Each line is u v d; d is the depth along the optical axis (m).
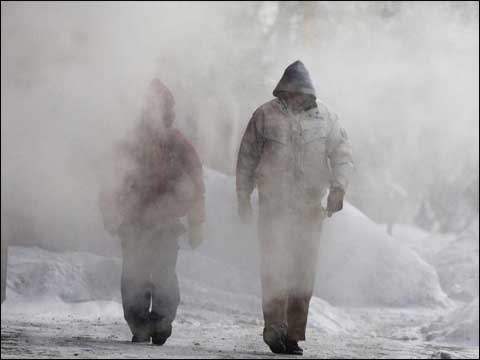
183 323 24.03
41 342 12.65
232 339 17.25
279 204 14.66
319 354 14.73
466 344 25.09
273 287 14.52
